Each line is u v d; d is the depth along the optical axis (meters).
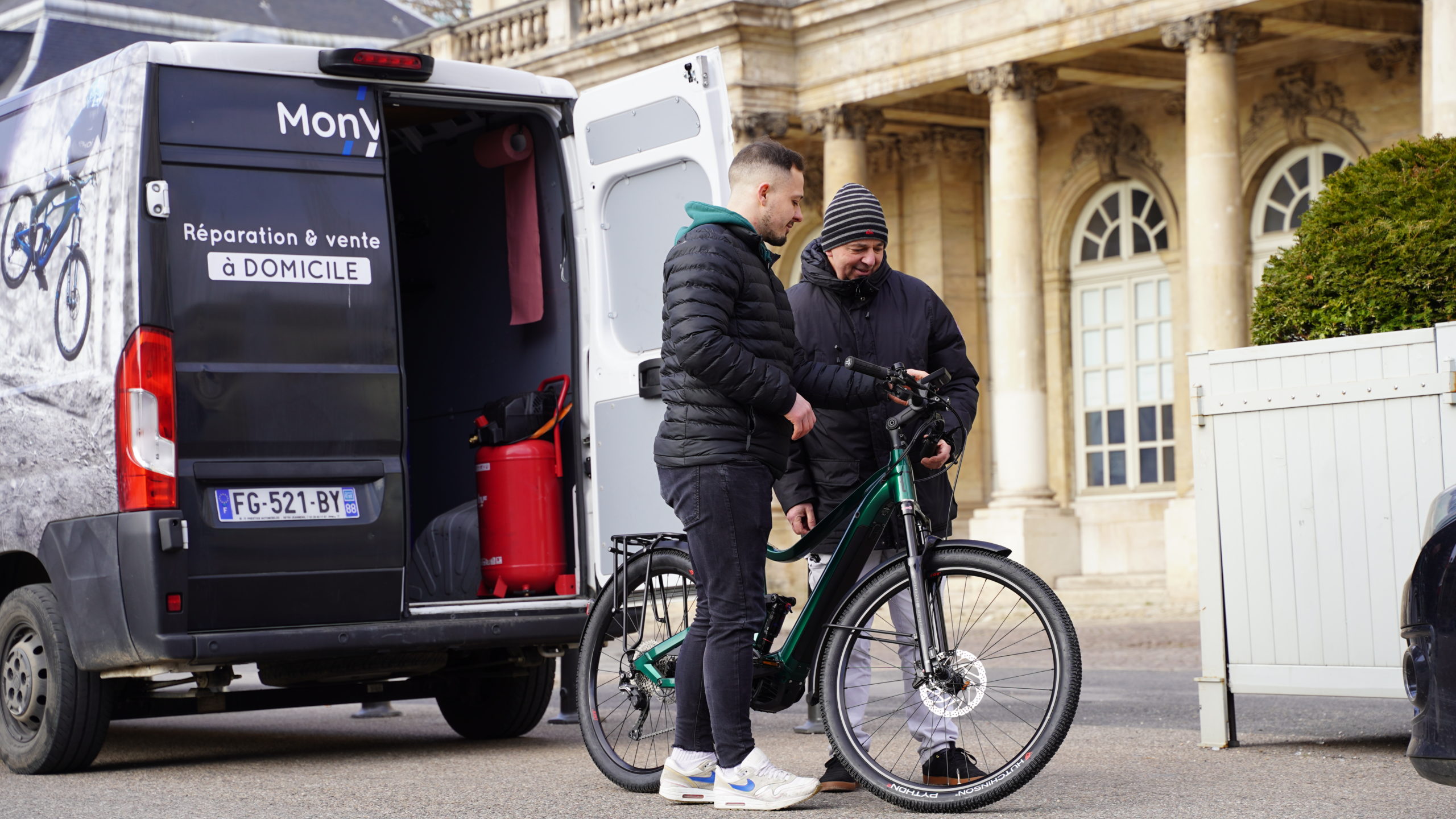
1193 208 17.09
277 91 6.61
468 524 7.70
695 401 5.13
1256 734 6.89
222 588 6.30
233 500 6.35
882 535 5.34
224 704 7.23
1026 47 18.45
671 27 20.47
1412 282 6.35
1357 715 7.63
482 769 6.47
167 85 6.39
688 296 5.05
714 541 5.12
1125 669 11.10
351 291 6.64
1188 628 14.73
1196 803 5.05
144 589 6.17
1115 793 5.26
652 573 5.77
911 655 5.18
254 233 6.46
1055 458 21.36
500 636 6.86
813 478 5.55
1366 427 6.08
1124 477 20.86
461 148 8.17
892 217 22.89
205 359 6.32
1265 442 6.30
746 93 20.28
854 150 20.34
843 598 5.25
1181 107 20.30
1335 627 6.13
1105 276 21.17
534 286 7.69
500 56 22.62
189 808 5.56
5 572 7.09
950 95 21.31
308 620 6.48
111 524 6.26
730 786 5.14
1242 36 16.97
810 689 5.43
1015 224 18.84
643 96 7.08
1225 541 6.39
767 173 5.21
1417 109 17.94
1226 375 6.39
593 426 7.33
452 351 8.26
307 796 5.79
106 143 6.45
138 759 7.28
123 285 6.24
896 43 19.66
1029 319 18.92
